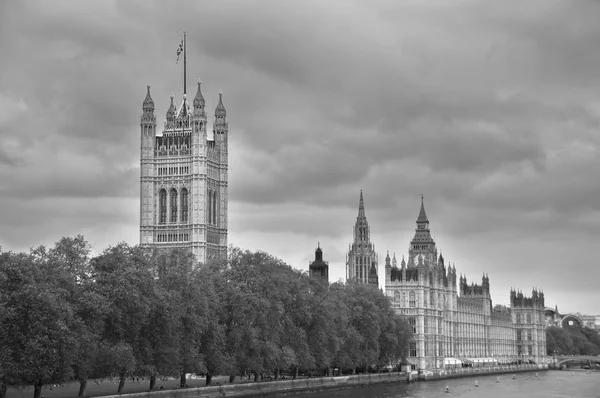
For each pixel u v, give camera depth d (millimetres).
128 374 195250
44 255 193625
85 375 185250
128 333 198625
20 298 171625
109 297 193750
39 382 175125
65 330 172625
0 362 167625
